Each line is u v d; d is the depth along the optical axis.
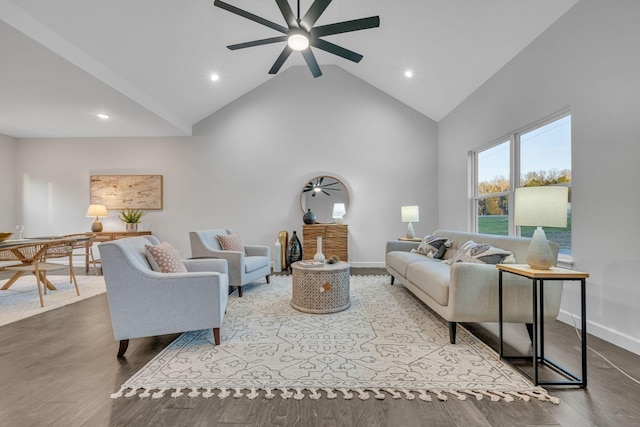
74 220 5.66
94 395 1.61
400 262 3.52
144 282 2.07
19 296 3.55
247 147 5.58
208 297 2.17
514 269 1.89
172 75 4.12
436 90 4.74
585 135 2.46
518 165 3.48
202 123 5.59
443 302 2.26
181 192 5.59
